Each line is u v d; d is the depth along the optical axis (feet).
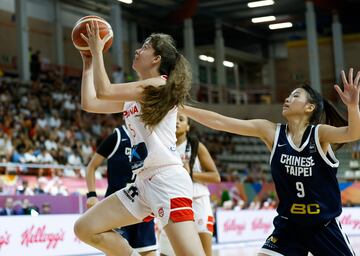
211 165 20.27
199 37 118.52
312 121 14.84
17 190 43.37
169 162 12.92
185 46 101.45
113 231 13.60
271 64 122.42
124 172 18.57
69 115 70.44
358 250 36.42
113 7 91.35
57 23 93.09
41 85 73.05
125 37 105.29
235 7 102.68
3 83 69.15
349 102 13.38
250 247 46.85
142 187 13.12
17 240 33.45
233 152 88.43
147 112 12.73
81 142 62.64
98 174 52.75
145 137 13.01
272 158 14.52
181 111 14.87
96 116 73.97
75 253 36.37
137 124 13.11
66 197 42.47
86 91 13.87
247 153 90.43
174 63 13.34
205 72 117.80
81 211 43.24
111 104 14.06
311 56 96.99
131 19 105.91
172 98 12.90
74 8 97.14
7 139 53.01
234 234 51.93
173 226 12.64
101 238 13.34
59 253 35.55
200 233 19.71
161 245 19.61
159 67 13.29
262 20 108.68
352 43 110.32
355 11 105.60
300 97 14.71
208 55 117.39
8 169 47.44
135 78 91.25
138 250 17.97
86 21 13.32
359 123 13.43
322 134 14.10
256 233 54.54
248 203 62.39
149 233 18.17
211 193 59.11
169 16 103.55
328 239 14.05
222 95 100.99
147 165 12.90
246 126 14.82
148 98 12.76
